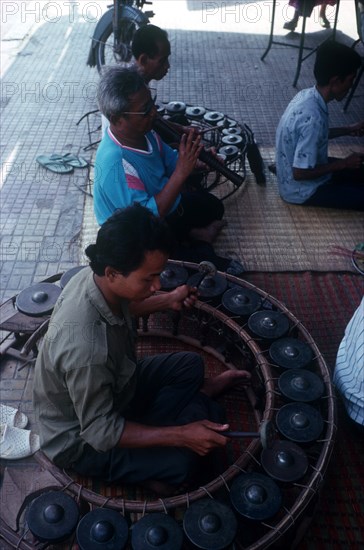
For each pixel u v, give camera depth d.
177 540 1.66
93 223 3.57
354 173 3.65
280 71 5.84
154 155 2.75
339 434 2.38
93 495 1.80
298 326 2.37
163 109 3.96
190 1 7.71
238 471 1.85
